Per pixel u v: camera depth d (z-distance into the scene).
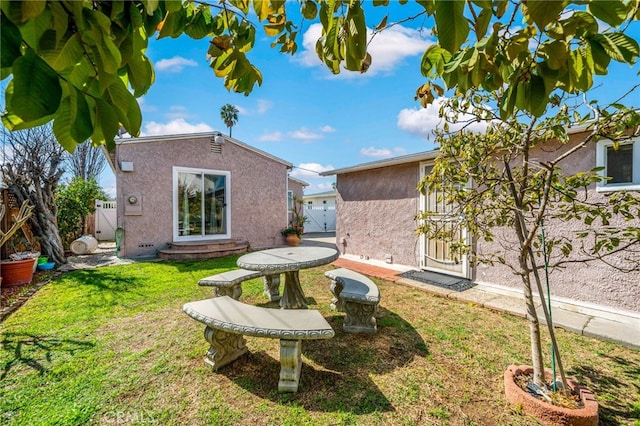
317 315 2.74
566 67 1.12
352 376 2.71
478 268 5.56
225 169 10.15
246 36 1.57
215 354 2.81
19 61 0.70
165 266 7.41
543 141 2.43
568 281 4.38
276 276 5.05
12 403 2.33
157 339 3.42
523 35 1.09
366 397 2.41
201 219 9.73
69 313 4.20
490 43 1.06
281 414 2.22
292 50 1.85
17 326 3.75
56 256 7.62
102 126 0.88
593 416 1.98
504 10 0.97
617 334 3.37
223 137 9.95
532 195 2.48
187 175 9.45
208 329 2.80
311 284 5.96
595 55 1.07
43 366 2.86
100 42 0.78
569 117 2.22
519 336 3.51
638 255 3.76
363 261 7.95
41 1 0.69
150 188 8.81
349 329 3.66
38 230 7.47
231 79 1.61
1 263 5.46
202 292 5.21
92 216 13.21
